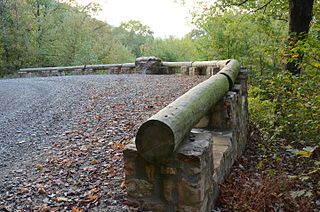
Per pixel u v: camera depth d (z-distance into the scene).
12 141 5.10
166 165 2.56
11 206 2.98
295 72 6.37
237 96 4.81
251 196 3.13
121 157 3.96
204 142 2.72
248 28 14.47
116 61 28.59
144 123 2.45
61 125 5.79
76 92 9.10
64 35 25.42
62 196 3.11
